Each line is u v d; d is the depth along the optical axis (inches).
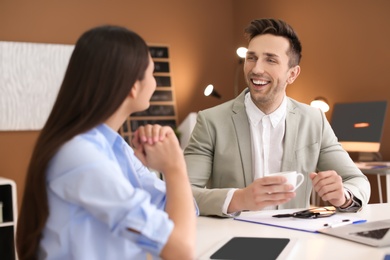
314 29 171.0
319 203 158.6
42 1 173.5
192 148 76.0
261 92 72.1
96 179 35.5
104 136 39.9
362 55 154.9
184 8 200.5
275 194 55.8
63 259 37.6
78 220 37.0
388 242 44.2
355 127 148.5
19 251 38.8
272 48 71.2
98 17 183.2
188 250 36.6
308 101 174.2
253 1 197.5
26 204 37.5
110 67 37.0
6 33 167.8
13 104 167.6
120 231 35.8
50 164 36.5
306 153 75.2
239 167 73.9
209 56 205.3
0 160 167.0
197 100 203.2
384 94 148.6
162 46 195.0
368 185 69.3
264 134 74.2
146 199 36.7
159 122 193.3
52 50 172.9
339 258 40.6
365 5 153.4
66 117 37.3
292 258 41.0
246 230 52.7
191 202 39.4
